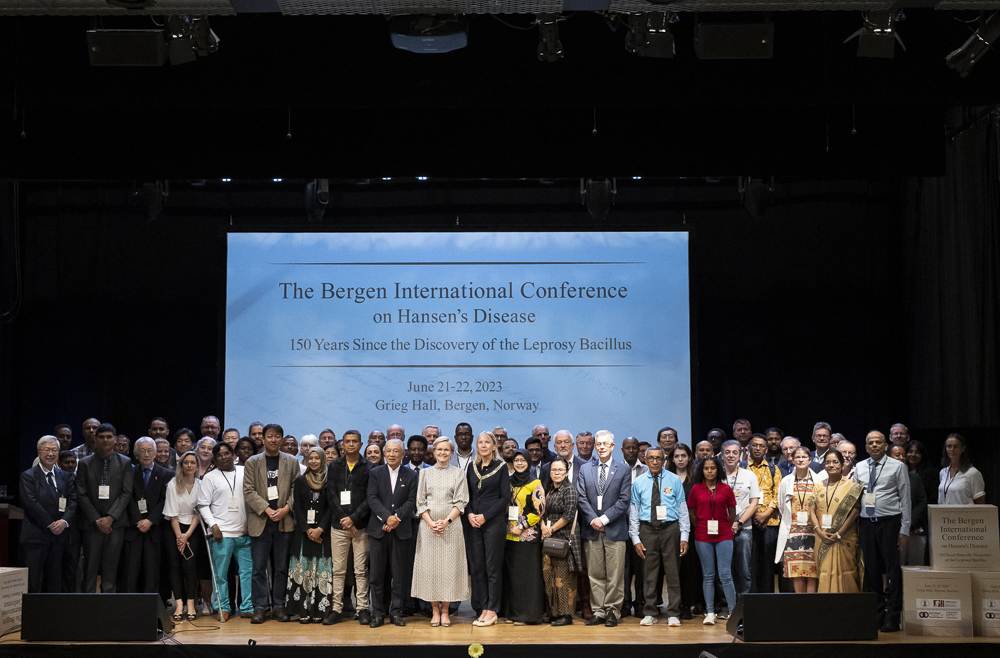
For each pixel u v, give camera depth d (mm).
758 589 8719
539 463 9109
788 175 8430
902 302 11055
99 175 8438
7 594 7746
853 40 7523
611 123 8422
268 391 10867
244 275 10977
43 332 11086
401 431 9336
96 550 8516
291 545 8672
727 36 6520
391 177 8438
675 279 11008
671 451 9117
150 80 7574
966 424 10055
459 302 10961
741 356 11117
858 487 8102
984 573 7719
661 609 8812
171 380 11078
